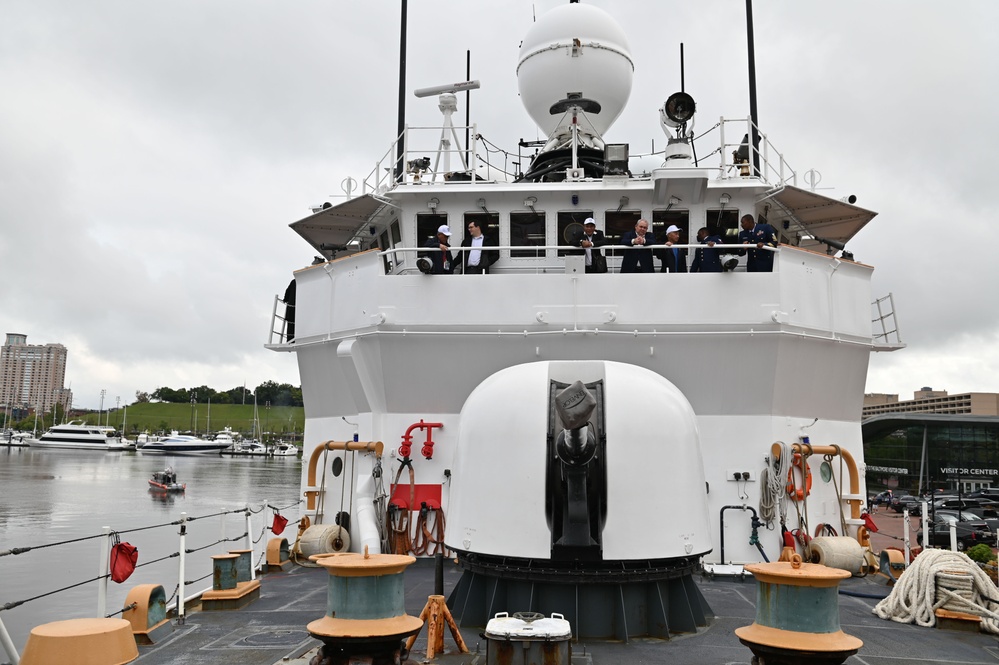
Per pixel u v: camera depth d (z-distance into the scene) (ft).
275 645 23.11
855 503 36.17
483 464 24.63
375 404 37.14
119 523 121.49
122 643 15.38
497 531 23.73
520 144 51.55
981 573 27.17
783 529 34.09
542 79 46.62
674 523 23.63
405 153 40.98
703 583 32.37
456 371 35.68
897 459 167.43
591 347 34.76
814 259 36.11
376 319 35.37
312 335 40.04
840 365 37.81
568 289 34.68
